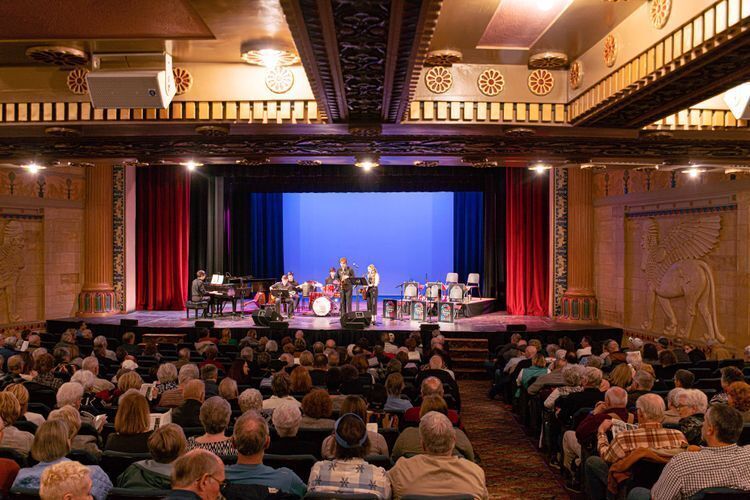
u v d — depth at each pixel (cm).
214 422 436
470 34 569
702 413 521
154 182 1866
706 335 1196
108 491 369
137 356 939
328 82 545
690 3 431
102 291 1694
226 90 657
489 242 1923
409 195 2203
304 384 666
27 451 472
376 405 630
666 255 1316
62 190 1630
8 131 725
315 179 1962
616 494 462
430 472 382
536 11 513
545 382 804
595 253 1611
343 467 381
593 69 602
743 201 1097
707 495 359
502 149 877
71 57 596
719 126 696
